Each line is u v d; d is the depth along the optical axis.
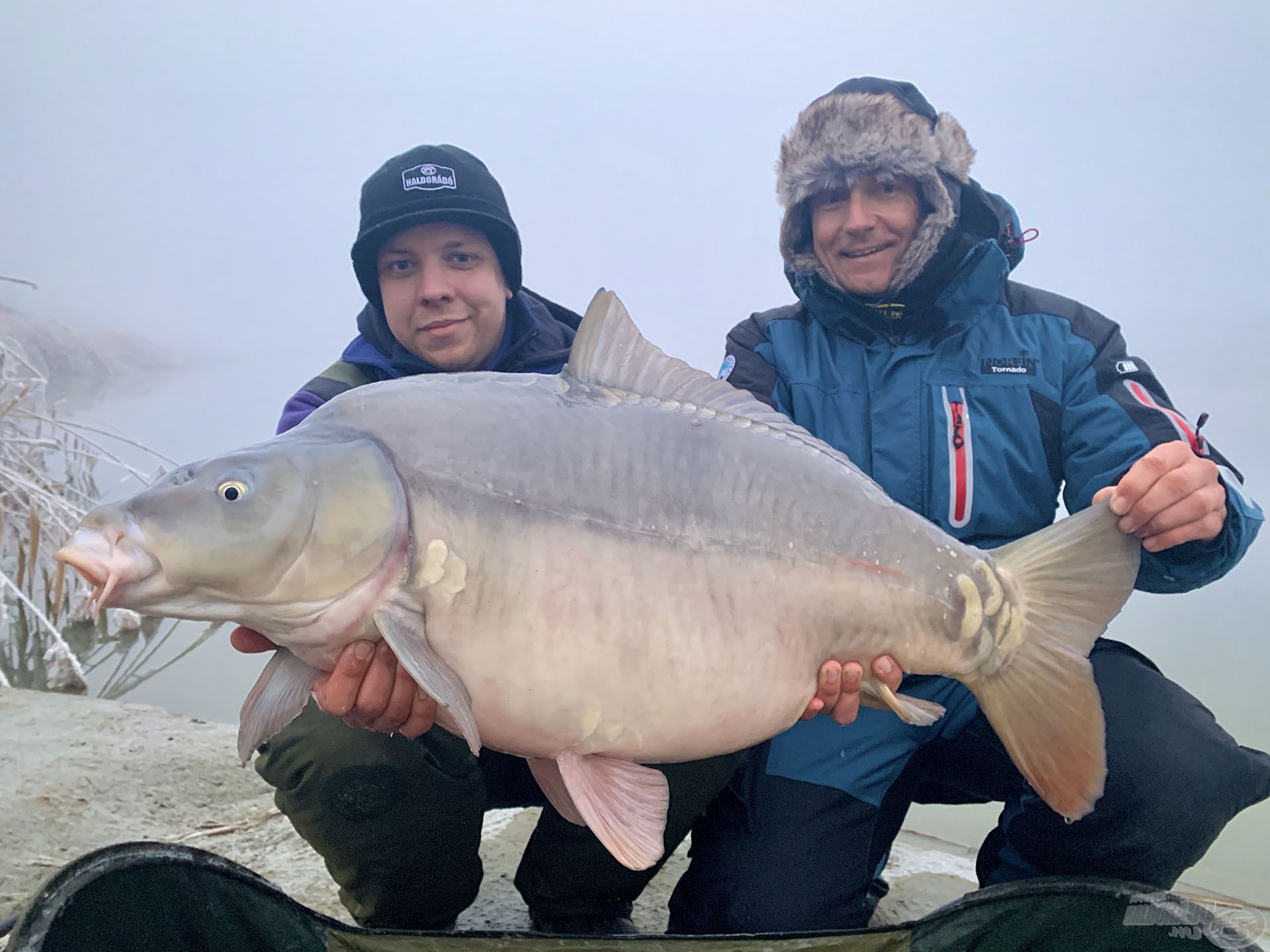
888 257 2.60
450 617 1.69
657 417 1.88
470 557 1.69
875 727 2.37
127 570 1.58
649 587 1.76
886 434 2.57
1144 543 2.00
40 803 2.85
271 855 2.76
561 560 1.72
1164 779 2.05
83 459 5.98
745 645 1.82
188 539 1.60
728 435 1.91
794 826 2.26
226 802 3.08
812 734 2.36
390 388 1.80
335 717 2.06
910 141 2.51
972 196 2.69
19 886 2.39
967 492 2.49
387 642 1.66
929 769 2.57
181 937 1.60
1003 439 2.50
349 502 1.65
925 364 2.58
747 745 1.90
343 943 1.76
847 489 1.95
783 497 1.89
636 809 1.77
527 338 2.83
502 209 2.79
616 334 1.90
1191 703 2.19
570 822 2.21
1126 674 2.25
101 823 2.81
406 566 1.68
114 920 1.51
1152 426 2.37
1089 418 2.46
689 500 1.82
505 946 1.77
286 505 1.63
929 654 1.96
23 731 3.43
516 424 1.78
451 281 2.64
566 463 1.77
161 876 1.57
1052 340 2.55
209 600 1.65
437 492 1.70
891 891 2.67
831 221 2.63
